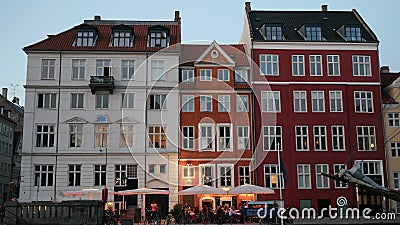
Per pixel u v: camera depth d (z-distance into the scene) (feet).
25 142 127.95
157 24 148.87
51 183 126.82
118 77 133.18
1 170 184.85
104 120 130.52
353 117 137.28
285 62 138.82
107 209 111.14
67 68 132.46
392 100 141.08
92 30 137.18
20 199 124.77
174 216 110.52
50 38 137.49
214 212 114.21
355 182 79.87
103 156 128.57
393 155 137.49
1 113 194.80
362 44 140.56
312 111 136.67
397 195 78.43
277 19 151.02
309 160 133.69
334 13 155.53
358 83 139.03
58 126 129.59
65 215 88.58
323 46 140.26
